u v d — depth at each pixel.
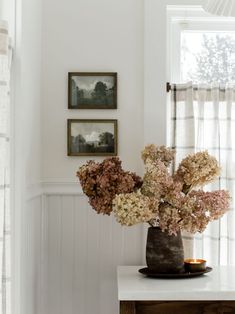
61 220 3.02
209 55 3.23
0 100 1.99
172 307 2.41
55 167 3.03
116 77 3.03
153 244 2.60
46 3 3.07
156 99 3.01
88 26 3.06
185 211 2.47
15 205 2.41
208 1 2.12
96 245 3.01
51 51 3.06
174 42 3.21
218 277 2.61
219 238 3.05
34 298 2.79
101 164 2.53
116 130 3.02
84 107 3.03
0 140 1.98
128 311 2.36
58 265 3.01
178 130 3.08
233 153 3.10
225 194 2.52
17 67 2.42
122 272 2.75
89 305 3.01
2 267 2.11
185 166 2.56
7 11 2.42
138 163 3.03
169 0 3.05
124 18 3.06
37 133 2.89
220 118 3.09
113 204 2.46
